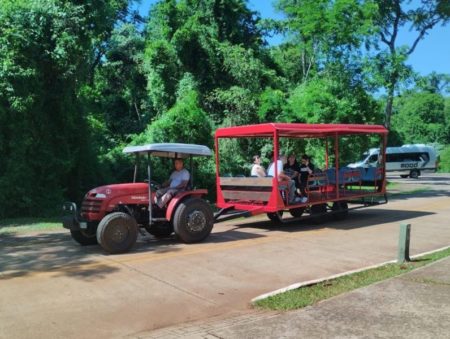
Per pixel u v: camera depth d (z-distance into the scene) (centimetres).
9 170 1504
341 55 2255
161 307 646
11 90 1468
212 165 1988
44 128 1592
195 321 592
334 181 1429
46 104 1627
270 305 630
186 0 2547
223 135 1383
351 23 2202
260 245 1054
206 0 2520
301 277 791
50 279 778
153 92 2227
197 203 1075
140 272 822
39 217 1523
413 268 805
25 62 1519
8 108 1491
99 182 1794
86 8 1706
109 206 999
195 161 1953
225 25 2573
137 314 620
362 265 872
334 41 2225
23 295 695
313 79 2339
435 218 1477
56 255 959
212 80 2345
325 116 2098
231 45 2438
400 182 3278
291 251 992
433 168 4209
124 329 569
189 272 823
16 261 907
